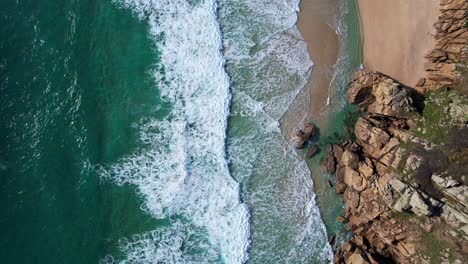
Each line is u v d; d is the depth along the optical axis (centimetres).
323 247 3170
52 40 3166
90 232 2994
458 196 2791
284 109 3275
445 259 2783
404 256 2950
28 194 2973
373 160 3134
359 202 3114
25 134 3030
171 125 3178
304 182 3231
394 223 2969
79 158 3061
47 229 2955
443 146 2945
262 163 3216
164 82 3228
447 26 3061
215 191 3134
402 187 2898
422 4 3183
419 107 3145
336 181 3244
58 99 3105
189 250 3050
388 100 3094
